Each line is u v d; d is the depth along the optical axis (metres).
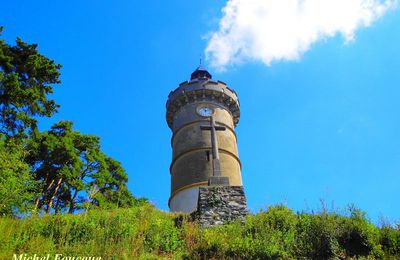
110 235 11.87
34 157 29.19
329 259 10.62
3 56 18.61
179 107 31.30
